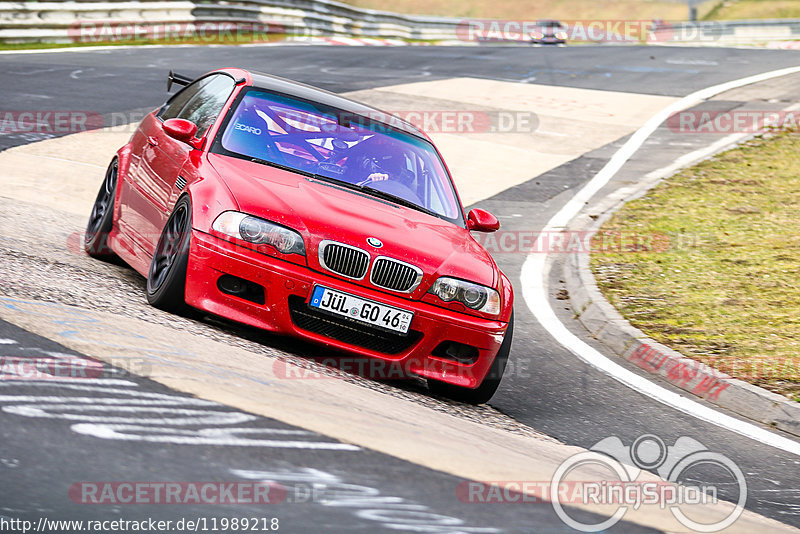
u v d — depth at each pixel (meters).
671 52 95.00
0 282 14.01
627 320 23.09
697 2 190.12
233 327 15.62
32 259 16.92
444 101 56.44
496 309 15.64
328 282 14.62
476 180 39.59
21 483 7.34
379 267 14.88
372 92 56.94
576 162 44.53
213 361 12.18
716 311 24.22
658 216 35.56
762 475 14.66
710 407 18.55
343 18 102.81
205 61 63.72
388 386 15.09
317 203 15.52
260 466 8.48
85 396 9.48
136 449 8.35
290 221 14.81
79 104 42.50
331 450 9.34
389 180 17.69
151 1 76.75
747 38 120.94
